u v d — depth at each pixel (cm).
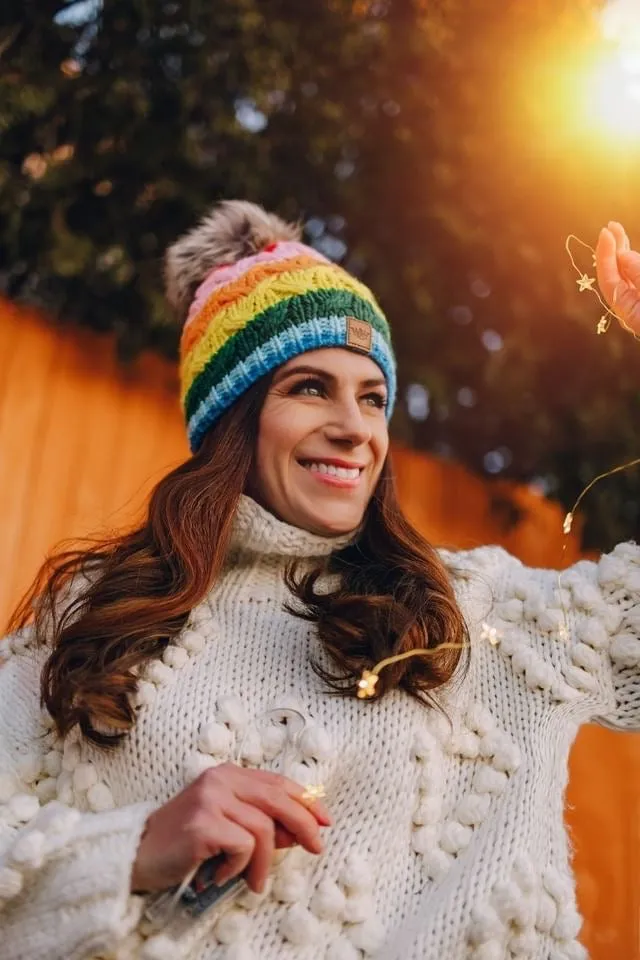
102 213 210
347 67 217
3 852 109
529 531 261
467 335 243
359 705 123
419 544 144
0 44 198
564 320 238
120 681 122
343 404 138
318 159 220
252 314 143
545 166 219
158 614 130
